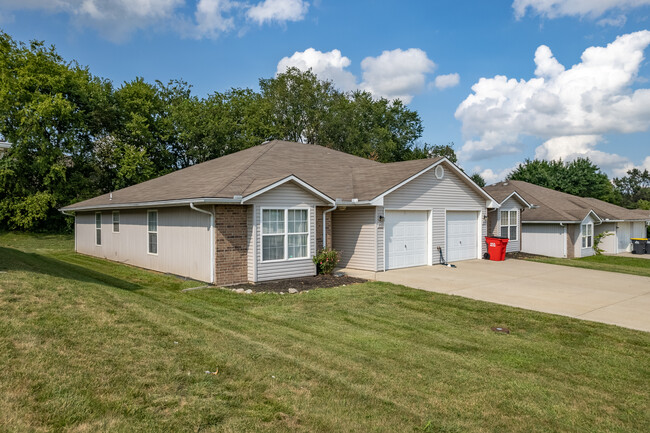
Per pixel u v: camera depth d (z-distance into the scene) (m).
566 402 4.71
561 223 22.89
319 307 8.91
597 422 4.29
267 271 11.66
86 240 20.22
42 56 28.17
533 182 42.09
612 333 7.49
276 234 11.90
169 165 35.28
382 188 14.27
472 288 11.38
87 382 4.11
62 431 3.31
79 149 30.31
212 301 9.16
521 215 23.52
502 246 17.73
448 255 17.05
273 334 6.69
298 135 46.28
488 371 5.54
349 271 14.10
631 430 4.15
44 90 28.70
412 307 9.15
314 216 12.78
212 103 37.78
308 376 4.94
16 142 26.58
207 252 11.40
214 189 11.66
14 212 26.66
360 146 44.94
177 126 35.06
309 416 3.98
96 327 5.67
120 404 3.80
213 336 6.07
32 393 3.78
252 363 5.16
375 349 6.23
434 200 16.19
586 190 40.53
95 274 11.98
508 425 4.12
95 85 31.31
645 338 7.24
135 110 33.16
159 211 13.80
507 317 8.48
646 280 13.20
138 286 10.51
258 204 11.48
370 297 9.96
